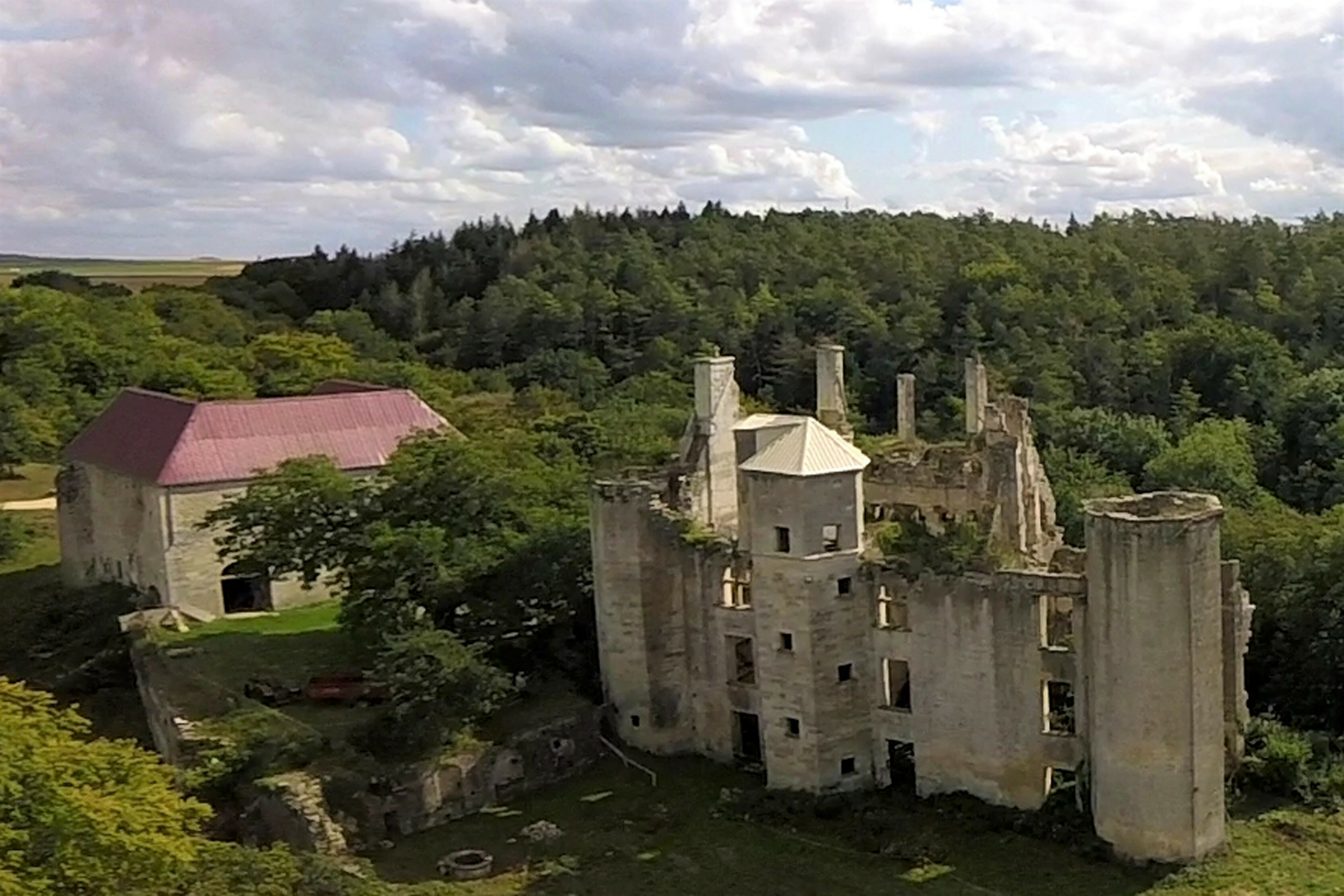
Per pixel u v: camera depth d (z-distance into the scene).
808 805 58.78
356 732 62.25
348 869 50.69
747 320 163.50
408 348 180.12
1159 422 126.94
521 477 76.25
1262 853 52.84
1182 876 51.16
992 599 56.31
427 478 72.31
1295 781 57.72
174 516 83.50
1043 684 55.78
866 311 155.88
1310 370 135.00
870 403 144.62
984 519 67.50
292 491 75.31
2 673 85.69
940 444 91.50
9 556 105.88
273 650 76.06
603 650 67.56
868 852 54.97
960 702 57.84
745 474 60.41
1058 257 179.88
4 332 137.75
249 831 57.78
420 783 59.53
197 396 126.88
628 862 55.22
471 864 55.00
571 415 115.12
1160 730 51.53
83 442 97.00
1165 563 50.72
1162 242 197.50
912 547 59.16
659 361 158.88
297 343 149.38
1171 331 144.75
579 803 61.50
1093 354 139.38
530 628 70.06
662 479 71.50
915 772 60.12
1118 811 52.81
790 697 59.91
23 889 38.00
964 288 163.88
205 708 67.12
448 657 61.94
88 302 166.12
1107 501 54.16
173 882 43.66
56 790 41.28
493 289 190.38
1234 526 76.94
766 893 52.06
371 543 68.31
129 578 91.25
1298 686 65.50
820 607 59.03
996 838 55.34
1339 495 108.44
